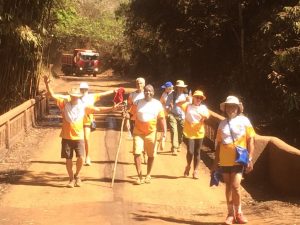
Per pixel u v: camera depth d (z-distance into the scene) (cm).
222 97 2348
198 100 1070
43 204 874
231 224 753
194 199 934
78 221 770
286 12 1611
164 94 1316
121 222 768
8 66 1709
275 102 1817
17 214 811
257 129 1888
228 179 750
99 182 1031
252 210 851
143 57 5122
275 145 1023
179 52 2694
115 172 1104
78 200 902
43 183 1017
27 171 1120
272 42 1656
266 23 1683
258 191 1023
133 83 4712
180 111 1314
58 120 1966
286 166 957
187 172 1093
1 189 970
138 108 1002
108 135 1638
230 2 2041
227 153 739
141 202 900
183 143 1512
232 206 758
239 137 738
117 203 884
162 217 809
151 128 1004
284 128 1834
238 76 2019
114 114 2245
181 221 788
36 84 1911
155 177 1085
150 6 2609
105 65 6819
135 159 1012
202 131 1081
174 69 3431
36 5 1706
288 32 1642
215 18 2181
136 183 1019
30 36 1587
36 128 1736
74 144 975
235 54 2306
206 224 772
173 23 2556
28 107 1673
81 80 5156
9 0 1535
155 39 3891
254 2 2022
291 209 832
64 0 2077
